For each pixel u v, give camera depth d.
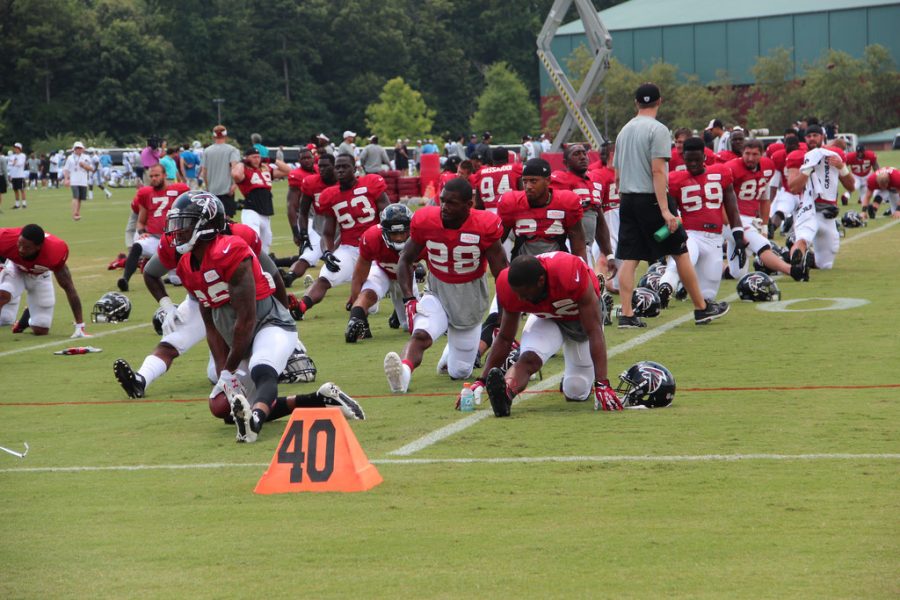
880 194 81.94
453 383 30.16
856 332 35.78
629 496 18.92
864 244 63.66
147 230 53.62
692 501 18.53
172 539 17.41
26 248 39.59
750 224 49.38
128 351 37.47
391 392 28.97
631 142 37.00
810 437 22.61
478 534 17.16
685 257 37.72
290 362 30.55
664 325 38.62
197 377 32.66
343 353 35.50
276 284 26.00
